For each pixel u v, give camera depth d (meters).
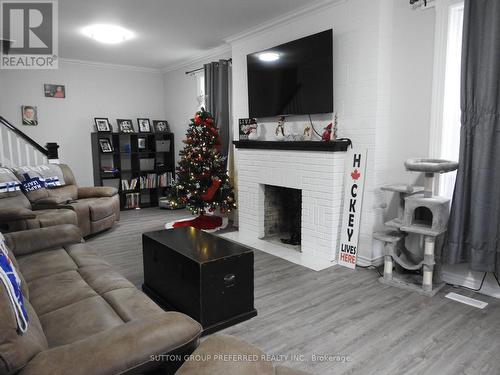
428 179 2.77
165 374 1.25
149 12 3.69
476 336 2.19
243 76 4.57
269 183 4.05
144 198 6.77
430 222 2.90
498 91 2.46
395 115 3.21
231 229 4.79
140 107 6.64
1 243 1.72
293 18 3.75
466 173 2.63
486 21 2.45
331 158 3.31
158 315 1.33
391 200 3.38
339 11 3.34
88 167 6.15
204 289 2.17
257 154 4.17
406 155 3.18
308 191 3.59
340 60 3.38
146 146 6.53
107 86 6.23
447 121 2.92
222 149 5.07
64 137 5.87
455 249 2.69
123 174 6.46
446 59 2.84
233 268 2.29
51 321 1.59
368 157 3.23
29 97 5.50
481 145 2.53
